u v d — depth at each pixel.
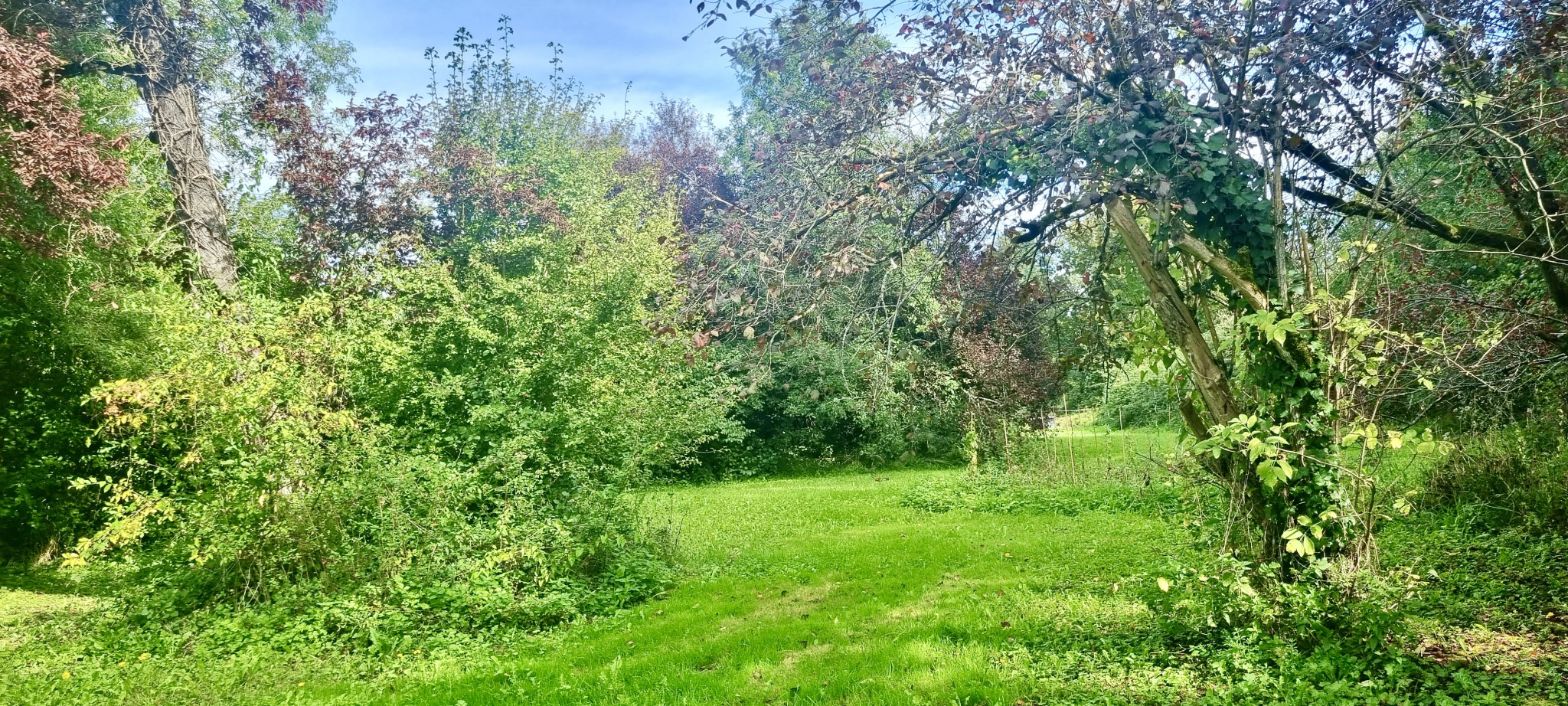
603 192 17.67
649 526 9.68
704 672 5.57
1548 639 4.65
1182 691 4.34
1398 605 4.59
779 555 9.80
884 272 5.57
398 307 9.84
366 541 7.47
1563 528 6.81
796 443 23.47
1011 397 14.71
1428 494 8.41
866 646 5.88
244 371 7.06
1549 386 6.64
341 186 15.80
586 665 5.85
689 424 12.06
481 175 16.50
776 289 5.19
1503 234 5.20
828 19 5.40
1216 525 5.58
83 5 10.84
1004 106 4.82
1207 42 4.77
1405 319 5.46
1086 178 4.82
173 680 5.53
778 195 5.57
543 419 8.68
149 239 11.20
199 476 7.11
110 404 6.86
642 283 11.41
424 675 5.70
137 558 7.32
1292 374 4.77
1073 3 4.87
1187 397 5.72
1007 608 6.57
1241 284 4.84
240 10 13.52
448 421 9.27
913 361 6.21
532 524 7.62
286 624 6.55
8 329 9.59
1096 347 6.82
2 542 10.01
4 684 5.43
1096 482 13.73
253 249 14.12
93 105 12.33
